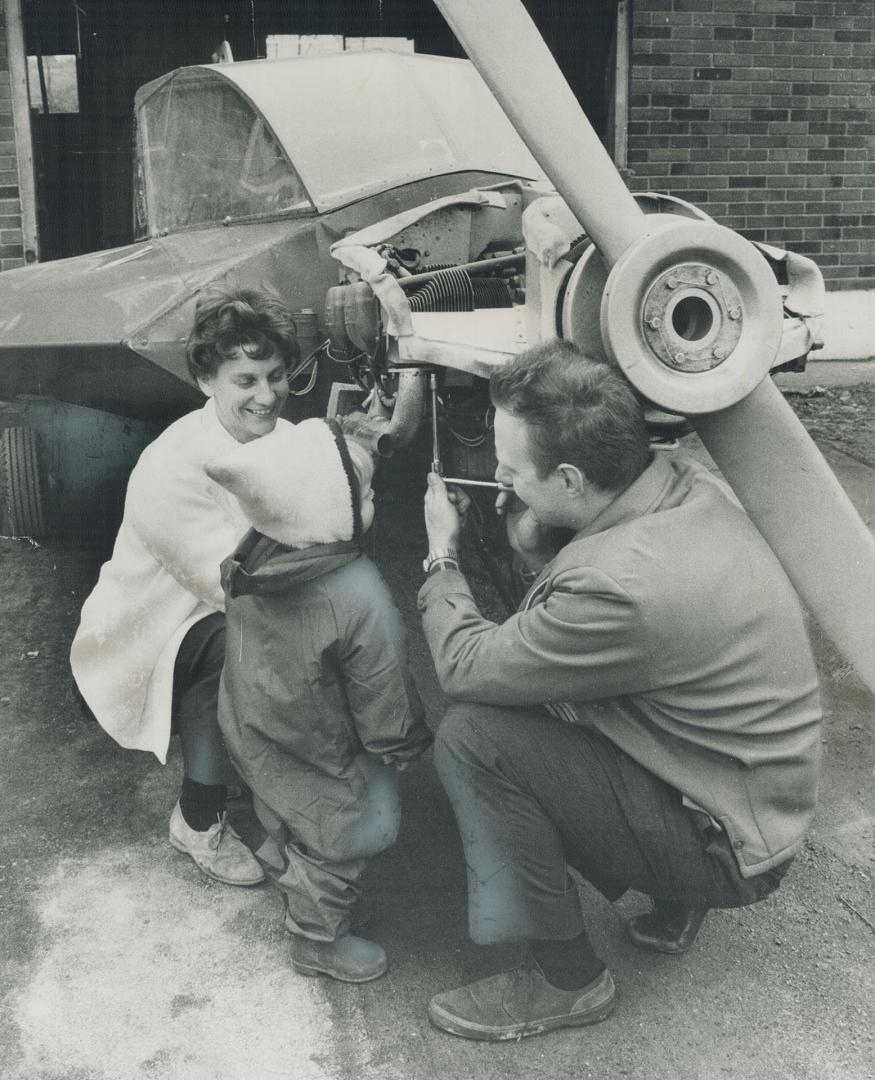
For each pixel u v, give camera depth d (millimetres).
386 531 3498
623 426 1568
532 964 1788
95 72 8000
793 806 1670
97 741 2729
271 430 2123
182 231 3938
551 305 1899
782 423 1813
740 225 6852
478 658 1641
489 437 2402
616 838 1647
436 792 2447
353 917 2031
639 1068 1694
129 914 2070
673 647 1545
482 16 1638
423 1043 1750
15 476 3977
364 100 3664
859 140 6848
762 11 6578
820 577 1895
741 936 1996
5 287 3652
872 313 7004
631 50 6535
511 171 3707
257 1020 1803
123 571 2166
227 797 2395
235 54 8070
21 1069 1704
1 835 2330
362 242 2711
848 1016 1802
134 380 2918
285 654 1748
